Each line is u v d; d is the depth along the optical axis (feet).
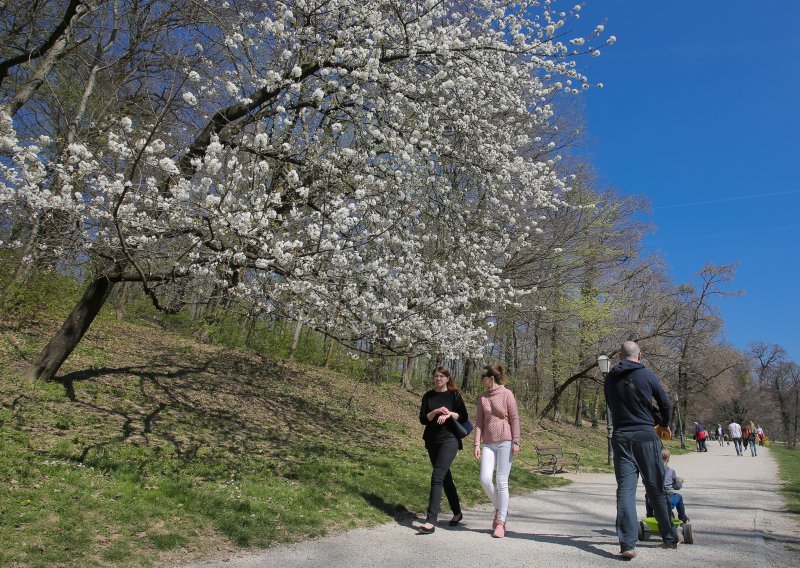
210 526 14.24
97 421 23.85
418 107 25.93
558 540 15.37
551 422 82.74
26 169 18.69
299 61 23.71
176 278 20.83
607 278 79.30
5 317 34.32
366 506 18.83
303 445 29.25
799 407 185.78
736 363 127.13
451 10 30.30
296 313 25.22
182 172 23.48
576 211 57.16
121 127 21.30
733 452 85.66
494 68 27.48
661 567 12.07
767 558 13.07
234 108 24.09
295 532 14.89
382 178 25.21
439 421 16.84
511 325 70.08
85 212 21.21
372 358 28.94
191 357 44.96
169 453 21.34
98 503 13.88
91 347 37.29
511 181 32.81
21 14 27.76
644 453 13.62
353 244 23.93
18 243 24.89
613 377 14.33
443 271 30.17
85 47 32.58
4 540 11.13
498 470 16.26
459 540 15.14
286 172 23.97
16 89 31.63
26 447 17.99
